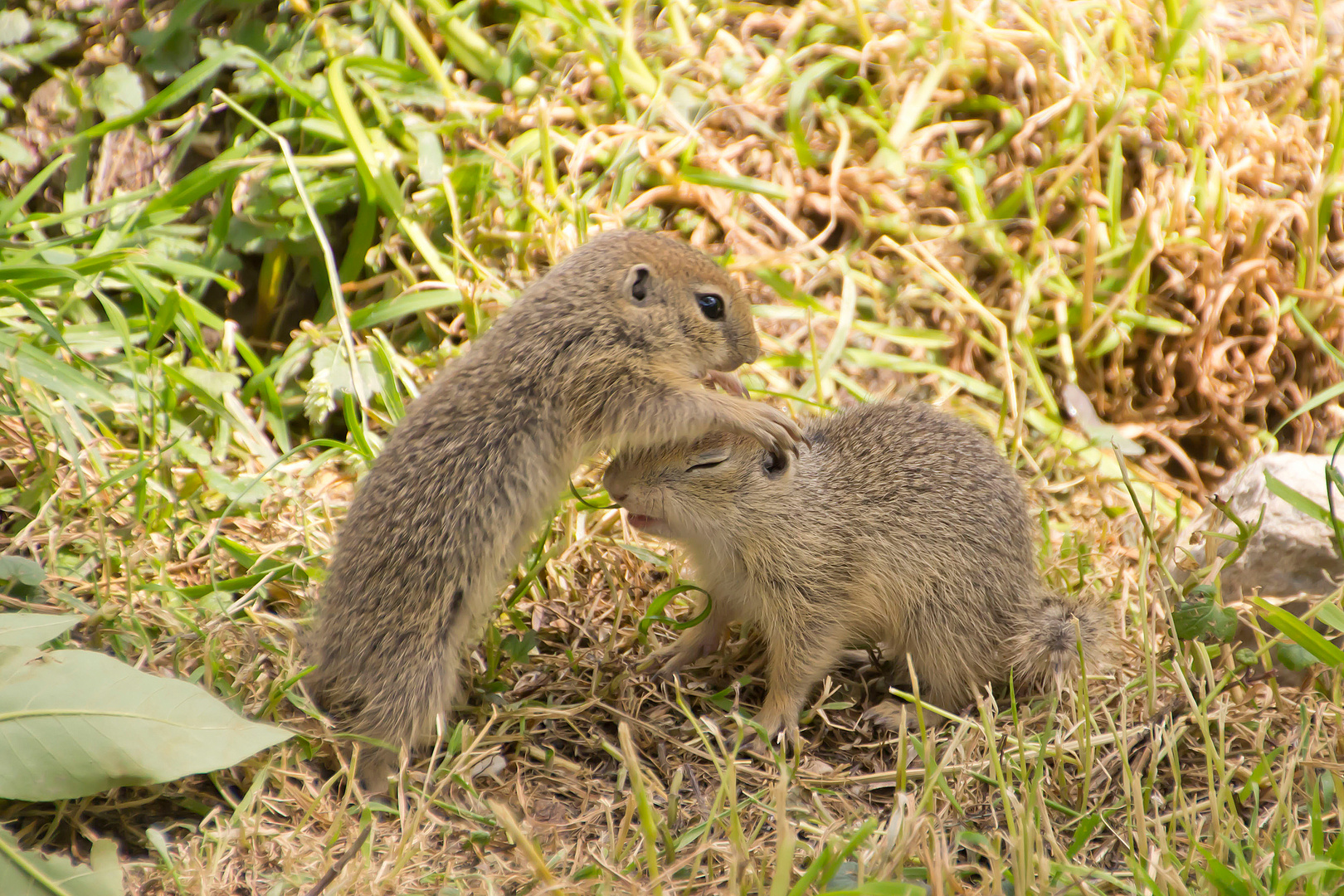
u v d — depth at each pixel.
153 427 9.09
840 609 7.84
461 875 5.91
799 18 12.52
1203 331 11.41
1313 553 7.88
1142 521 8.05
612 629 8.35
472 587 7.07
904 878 5.83
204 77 11.02
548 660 8.19
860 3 12.68
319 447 10.19
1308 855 5.80
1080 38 12.51
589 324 7.39
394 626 6.88
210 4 11.84
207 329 10.98
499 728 7.43
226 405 10.04
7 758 5.66
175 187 10.75
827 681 7.93
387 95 11.46
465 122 11.55
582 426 7.38
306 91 11.34
